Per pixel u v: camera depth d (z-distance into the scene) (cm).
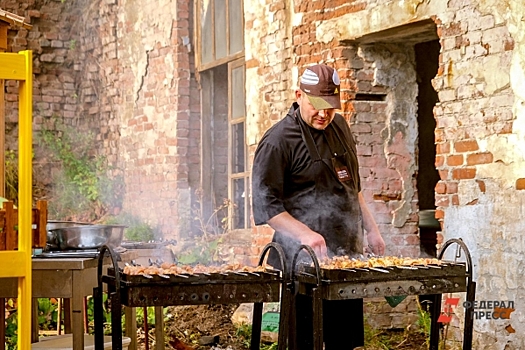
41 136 1120
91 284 464
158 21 977
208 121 946
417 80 694
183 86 945
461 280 430
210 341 688
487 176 561
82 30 1134
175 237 936
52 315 737
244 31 843
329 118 469
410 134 687
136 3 1023
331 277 401
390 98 680
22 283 393
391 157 679
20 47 1124
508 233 546
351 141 498
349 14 660
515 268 541
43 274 448
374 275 409
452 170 588
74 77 1146
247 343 682
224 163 948
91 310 745
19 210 393
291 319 422
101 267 421
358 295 406
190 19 948
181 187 941
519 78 538
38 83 1131
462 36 577
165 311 766
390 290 412
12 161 1085
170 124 956
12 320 657
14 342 619
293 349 423
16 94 1120
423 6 600
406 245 680
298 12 716
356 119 670
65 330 599
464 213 579
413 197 686
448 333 594
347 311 482
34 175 1108
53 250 498
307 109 466
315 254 429
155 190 985
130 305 385
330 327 480
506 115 547
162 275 392
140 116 1020
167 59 962
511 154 544
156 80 986
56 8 1143
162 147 973
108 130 1091
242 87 860
